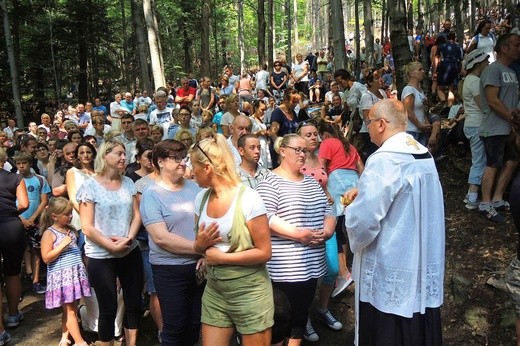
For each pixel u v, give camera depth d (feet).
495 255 14.46
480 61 16.42
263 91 42.24
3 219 14.58
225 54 125.49
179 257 10.61
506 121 14.97
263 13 65.62
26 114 67.10
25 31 70.90
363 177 8.71
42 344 14.20
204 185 8.90
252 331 8.84
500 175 15.96
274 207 10.57
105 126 28.43
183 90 38.09
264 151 20.39
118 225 11.93
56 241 13.37
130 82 94.53
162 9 89.92
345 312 14.65
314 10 160.25
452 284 13.93
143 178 13.52
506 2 23.40
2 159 14.83
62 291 13.10
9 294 15.14
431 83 36.27
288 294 10.46
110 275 11.73
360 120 22.44
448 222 16.79
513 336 11.94
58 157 21.08
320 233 10.52
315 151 14.39
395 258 8.57
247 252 8.66
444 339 12.56
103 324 11.89
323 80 56.03
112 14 92.43
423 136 17.92
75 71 75.00
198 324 11.14
